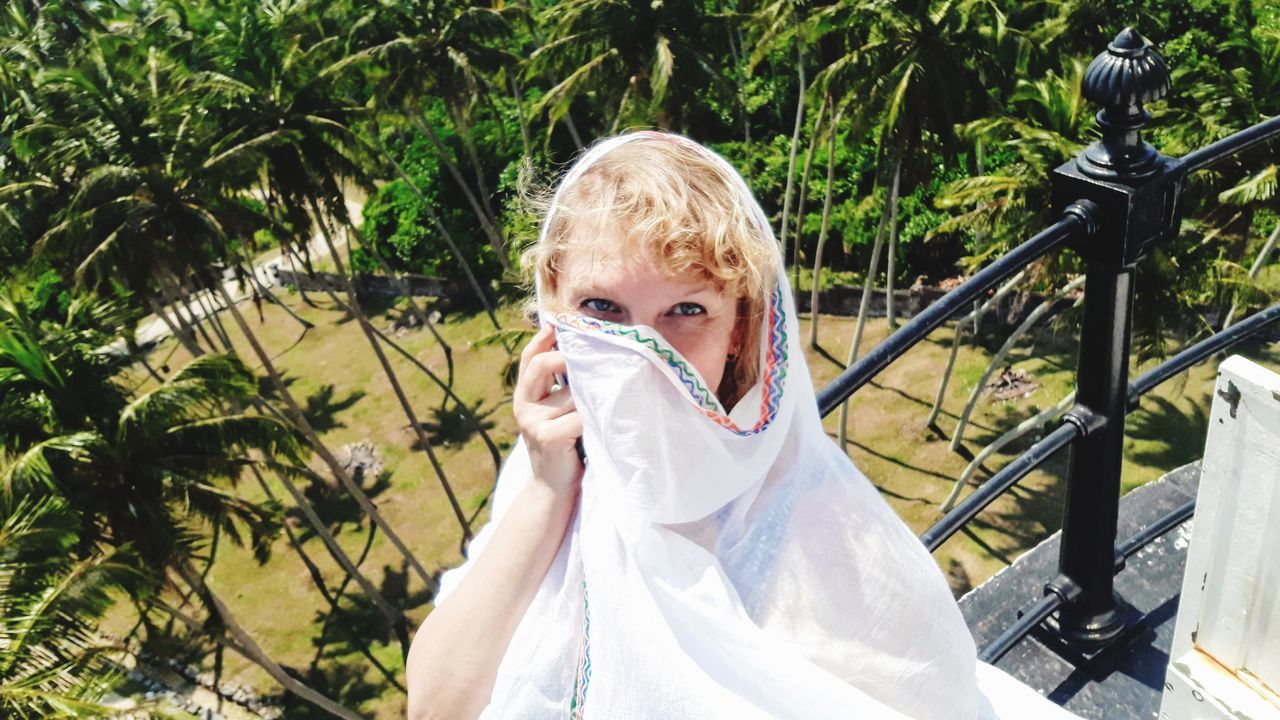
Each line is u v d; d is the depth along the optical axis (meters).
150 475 18.72
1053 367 28.73
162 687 25.62
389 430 32.53
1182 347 26.69
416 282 37.53
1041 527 25.19
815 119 34.84
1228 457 1.50
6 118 27.25
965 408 26.62
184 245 24.16
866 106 24.64
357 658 26.06
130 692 25.39
